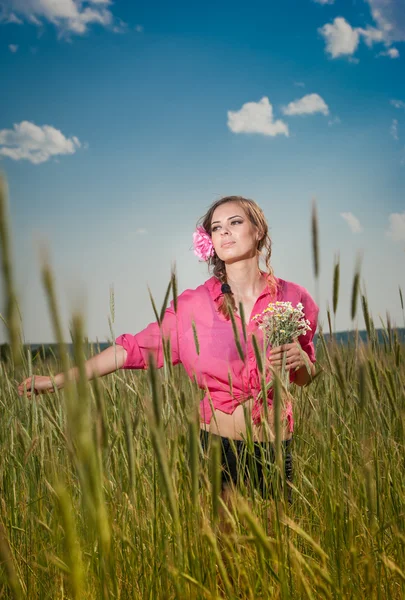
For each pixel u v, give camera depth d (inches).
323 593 56.0
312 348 116.4
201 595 52.0
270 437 68.8
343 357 72.9
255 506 65.0
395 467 68.0
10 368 82.7
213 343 101.7
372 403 66.0
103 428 37.8
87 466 31.0
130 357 102.0
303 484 90.2
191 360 102.7
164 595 56.4
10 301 26.5
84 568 55.5
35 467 74.9
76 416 28.5
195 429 40.1
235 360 100.0
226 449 98.7
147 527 64.8
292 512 79.4
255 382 98.3
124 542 61.8
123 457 64.8
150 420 39.4
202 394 108.2
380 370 66.1
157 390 39.6
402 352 70.3
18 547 73.2
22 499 78.3
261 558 51.9
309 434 94.3
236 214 112.3
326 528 64.6
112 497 63.9
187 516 57.5
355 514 62.9
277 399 48.7
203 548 57.2
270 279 111.1
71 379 26.8
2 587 59.8
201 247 119.2
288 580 59.3
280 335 91.0
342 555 60.6
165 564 57.1
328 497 62.0
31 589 65.6
